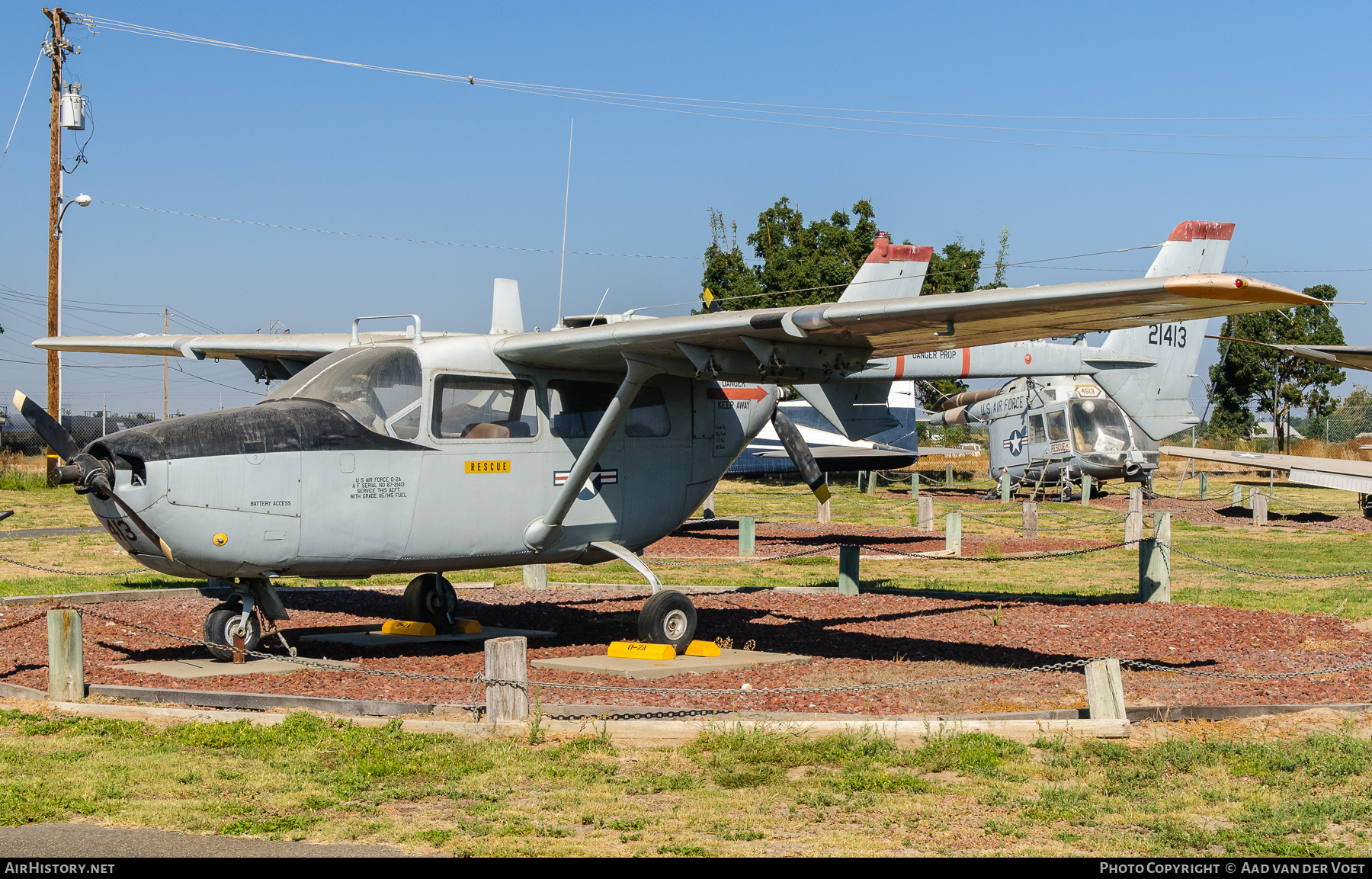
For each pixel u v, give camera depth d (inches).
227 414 353.1
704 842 196.7
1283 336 2015.3
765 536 888.3
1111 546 534.3
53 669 311.1
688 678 355.6
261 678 347.6
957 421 1339.8
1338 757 250.1
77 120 1284.4
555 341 382.0
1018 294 310.3
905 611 512.1
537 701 288.2
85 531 890.1
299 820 206.2
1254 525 954.7
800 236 1768.0
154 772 236.4
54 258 1295.5
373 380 376.2
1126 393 673.6
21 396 367.9
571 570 677.9
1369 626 458.9
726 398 469.4
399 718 284.0
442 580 446.6
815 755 252.2
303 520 351.6
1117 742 267.6
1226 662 379.9
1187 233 620.7
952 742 260.1
